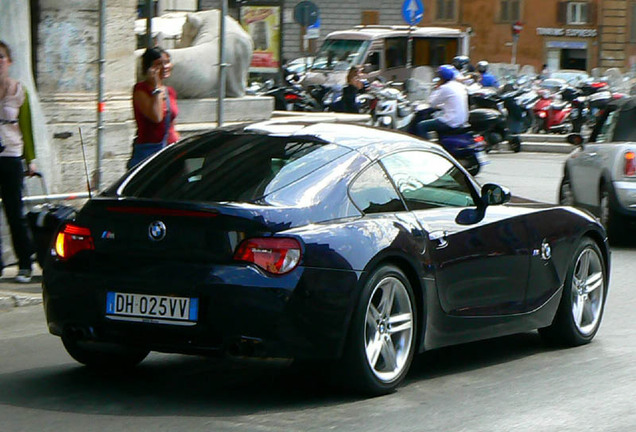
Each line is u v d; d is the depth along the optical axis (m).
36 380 11.94
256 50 57.88
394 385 11.41
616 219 23.08
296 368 12.51
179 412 10.63
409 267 11.52
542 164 41.31
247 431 9.99
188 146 12.12
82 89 23.53
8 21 19.88
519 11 124.81
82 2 23.36
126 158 24.22
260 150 11.66
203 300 10.41
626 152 22.95
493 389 11.84
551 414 10.83
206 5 98.25
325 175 11.27
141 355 12.45
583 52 123.81
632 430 10.30
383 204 11.59
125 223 10.88
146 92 18.25
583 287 14.27
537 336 14.85
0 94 17.05
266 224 10.52
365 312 10.89
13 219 17.34
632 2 122.12
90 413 10.58
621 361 13.36
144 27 30.42
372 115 45.44
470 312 12.40
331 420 10.41
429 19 126.69
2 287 17.17
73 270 11.06
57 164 22.08
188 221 10.62
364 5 116.38
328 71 66.44
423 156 12.50
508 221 12.97
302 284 10.45
